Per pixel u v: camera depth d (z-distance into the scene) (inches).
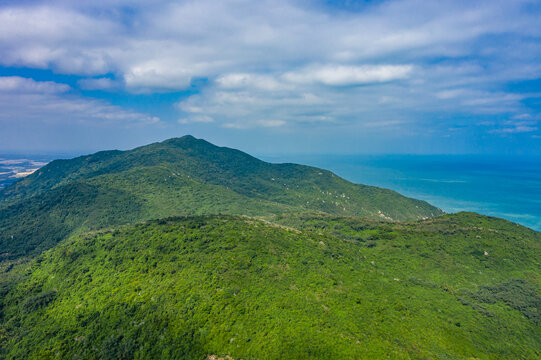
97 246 3469.5
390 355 2133.4
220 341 2133.4
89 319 2410.2
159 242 3321.9
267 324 2272.4
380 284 3184.1
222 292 2518.5
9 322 2559.1
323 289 2847.0
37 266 3472.0
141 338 2185.0
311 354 2060.8
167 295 2481.5
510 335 2603.3
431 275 3612.2
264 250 3262.8
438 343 2373.3
